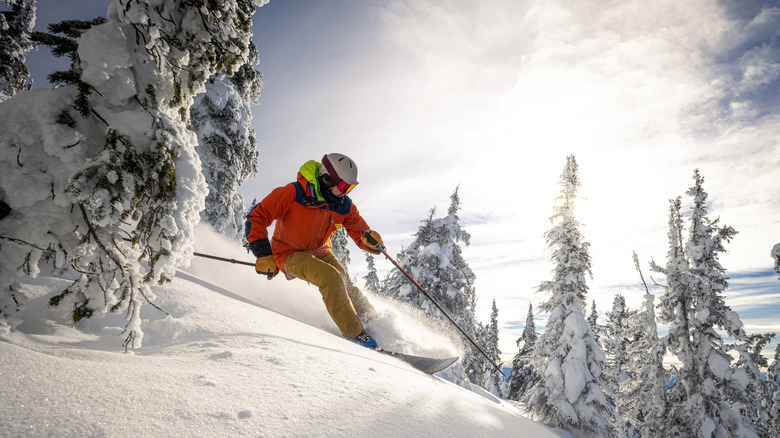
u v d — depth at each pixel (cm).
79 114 177
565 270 1461
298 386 145
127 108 198
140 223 190
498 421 188
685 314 1639
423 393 184
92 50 181
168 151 198
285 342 210
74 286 182
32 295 194
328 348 231
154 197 192
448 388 247
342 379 165
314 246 396
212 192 1159
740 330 1525
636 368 1784
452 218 1775
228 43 250
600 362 1341
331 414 126
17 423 88
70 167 170
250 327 229
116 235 186
